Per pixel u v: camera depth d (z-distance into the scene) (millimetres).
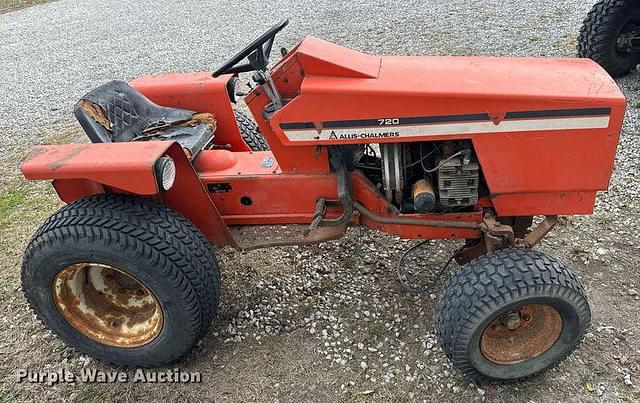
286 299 3035
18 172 4793
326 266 3248
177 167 2477
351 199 2469
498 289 2166
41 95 6918
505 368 2375
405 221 2469
